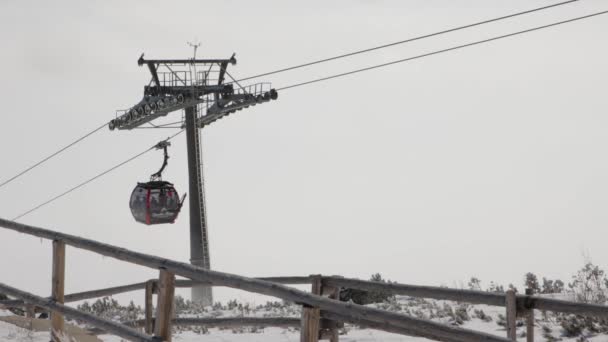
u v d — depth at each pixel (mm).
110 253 27969
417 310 58406
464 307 57250
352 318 26453
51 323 31312
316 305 22438
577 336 42812
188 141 181500
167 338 25688
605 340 40406
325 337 33094
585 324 43594
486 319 51844
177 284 43125
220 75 173250
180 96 167250
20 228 32969
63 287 31234
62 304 30875
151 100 171125
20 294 33031
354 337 44125
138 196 116938
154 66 171000
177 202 117688
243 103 166750
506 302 28812
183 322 40875
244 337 47531
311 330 22719
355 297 64250
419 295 30875
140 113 174125
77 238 29812
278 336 47094
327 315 26812
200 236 180625
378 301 64875
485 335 20203
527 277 62469
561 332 44094
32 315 48406
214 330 53156
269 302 77125
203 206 179250
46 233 31562
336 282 35188
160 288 25797
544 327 44938
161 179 118500
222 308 78625
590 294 53156
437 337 25141
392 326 26047
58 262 31125
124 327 27438
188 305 82625
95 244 28703
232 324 39438
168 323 25688
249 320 38562
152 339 25844
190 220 179625
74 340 31781
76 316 29703
